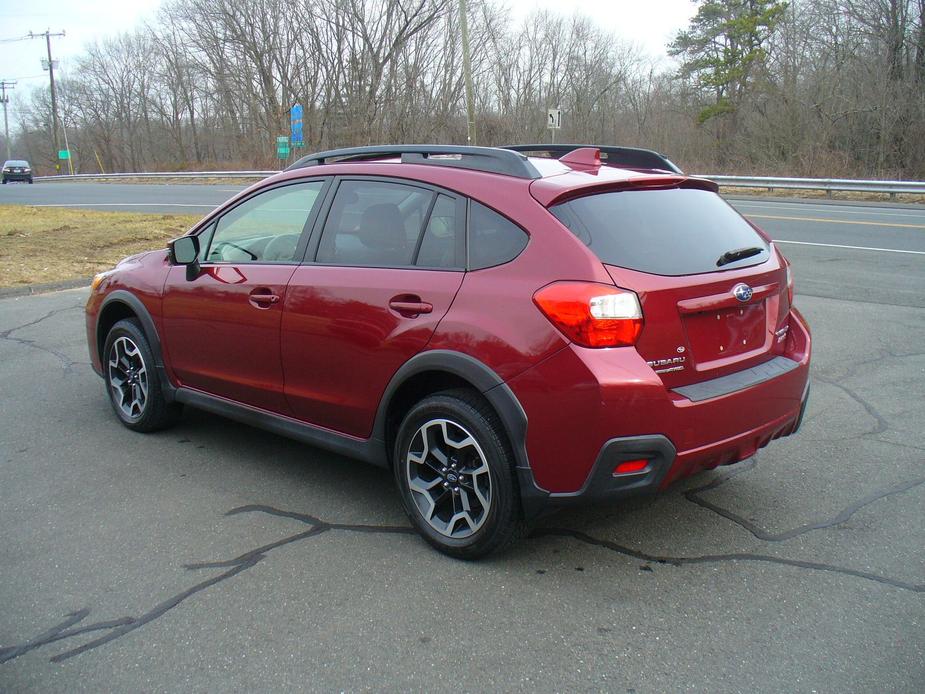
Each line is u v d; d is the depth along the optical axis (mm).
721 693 2592
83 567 3428
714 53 44750
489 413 3305
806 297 9102
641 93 46688
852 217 17438
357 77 39344
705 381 3291
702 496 4102
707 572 3355
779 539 3639
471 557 3449
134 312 4973
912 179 31109
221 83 44156
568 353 3023
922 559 3439
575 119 45531
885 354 6766
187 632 2953
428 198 3664
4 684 2666
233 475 4445
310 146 41062
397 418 3762
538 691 2609
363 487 4289
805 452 4668
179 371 4797
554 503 3180
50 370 6539
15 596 3203
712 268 3383
